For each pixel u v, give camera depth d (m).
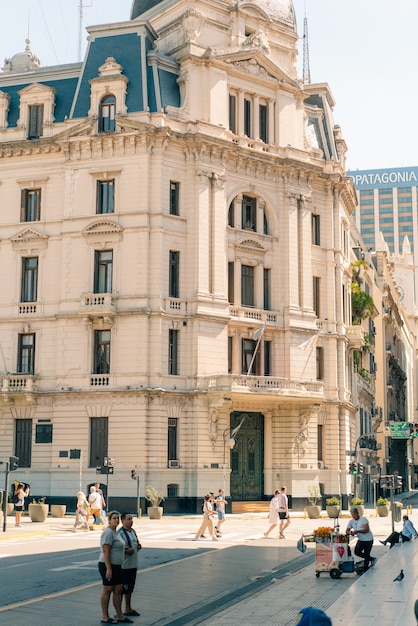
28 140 64.75
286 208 68.12
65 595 23.58
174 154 63.31
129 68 64.56
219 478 60.97
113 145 62.69
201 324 61.94
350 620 18.92
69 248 62.94
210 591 25.06
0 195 65.75
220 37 67.75
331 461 68.75
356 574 27.58
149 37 66.50
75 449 60.19
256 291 66.56
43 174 64.88
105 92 63.56
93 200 62.84
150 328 60.62
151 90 63.84
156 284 61.03
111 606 22.09
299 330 67.06
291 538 42.56
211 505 41.59
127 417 59.72
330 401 69.19
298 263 68.38
